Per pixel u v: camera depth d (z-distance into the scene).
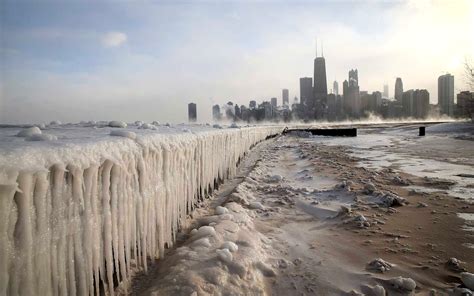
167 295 2.91
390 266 3.62
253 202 6.50
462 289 3.08
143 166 3.56
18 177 1.99
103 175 2.90
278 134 38.88
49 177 2.27
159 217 4.00
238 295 3.02
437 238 4.49
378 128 60.06
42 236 2.18
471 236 4.53
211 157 7.45
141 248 3.69
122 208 3.15
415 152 16.56
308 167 11.85
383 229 4.91
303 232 4.93
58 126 8.45
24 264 2.03
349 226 5.12
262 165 12.18
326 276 3.46
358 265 3.71
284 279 3.43
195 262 3.44
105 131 5.70
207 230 4.32
